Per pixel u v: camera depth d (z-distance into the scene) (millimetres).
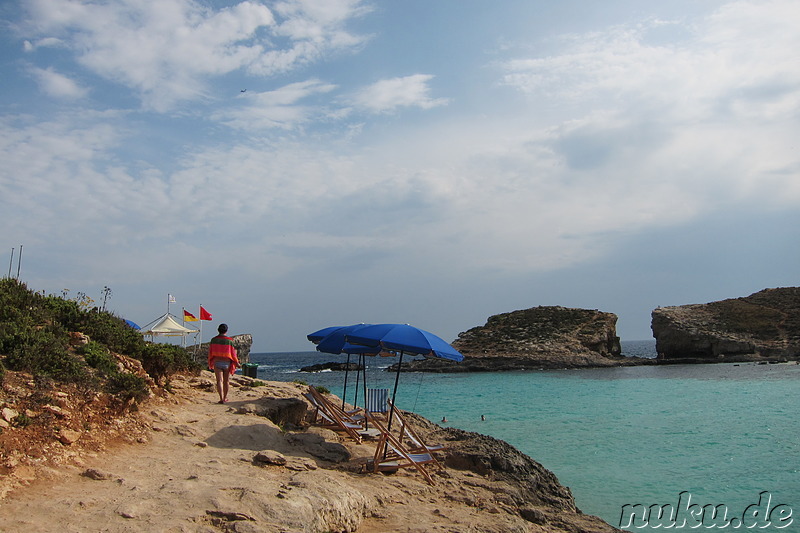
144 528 5750
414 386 44781
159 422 9836
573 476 13664
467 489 10258
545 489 11641
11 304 11102
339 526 7051
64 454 7551
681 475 13617
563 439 18500
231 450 9180
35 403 8195
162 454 8500
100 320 12602
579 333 79750
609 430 20219
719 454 15836
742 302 91000
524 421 22766
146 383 11391
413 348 10000
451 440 14828
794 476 13297
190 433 9633
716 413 24328
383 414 12180
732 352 74125
